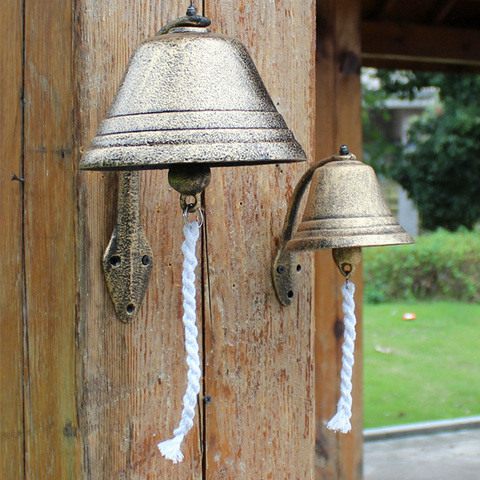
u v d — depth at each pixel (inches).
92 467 45.9
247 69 41.7
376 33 138.3
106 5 46.0
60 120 47.7
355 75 101.1
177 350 49.1
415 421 186.1
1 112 58.7
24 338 54.6
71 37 45.9
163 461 48.7
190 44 40.5
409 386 222.4
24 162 54.1
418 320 326.0
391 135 538.6
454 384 224.2
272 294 52.4
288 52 52.9
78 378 45.4
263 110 40.8
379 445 155.0
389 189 538.9
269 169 52.1
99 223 46.0
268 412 52.5
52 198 49.1
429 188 425.7
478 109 401.4
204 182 41.6
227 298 50.8
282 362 52.9
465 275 382.3
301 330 53.7
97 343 46.0
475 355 262.7
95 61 45.7
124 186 46.3
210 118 38.8
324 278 99.8
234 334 51.1
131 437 47.4
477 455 147.5
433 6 140.6
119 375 46.9
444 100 404.2
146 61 40.8
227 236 50.7
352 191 47.4
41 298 51.4
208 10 49.8
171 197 48.7
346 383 48.0
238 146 38.2
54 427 49.4
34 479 53.1
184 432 42.0
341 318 101.2
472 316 334.6
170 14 48.2
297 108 53.4
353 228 45.9
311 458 54.4
